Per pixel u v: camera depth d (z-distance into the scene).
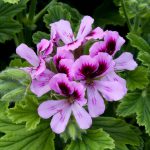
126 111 0.49
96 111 0.40
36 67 0.40
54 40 0.41
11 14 0.58
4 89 0.44
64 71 0.40
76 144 0.42
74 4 0.69
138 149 0.48
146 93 0.51
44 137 0.44
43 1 0.68
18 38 0.63
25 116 0.42
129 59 0.43
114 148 0.44
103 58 0.40
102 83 0.41
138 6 0.57
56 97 0.40
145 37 0.59
